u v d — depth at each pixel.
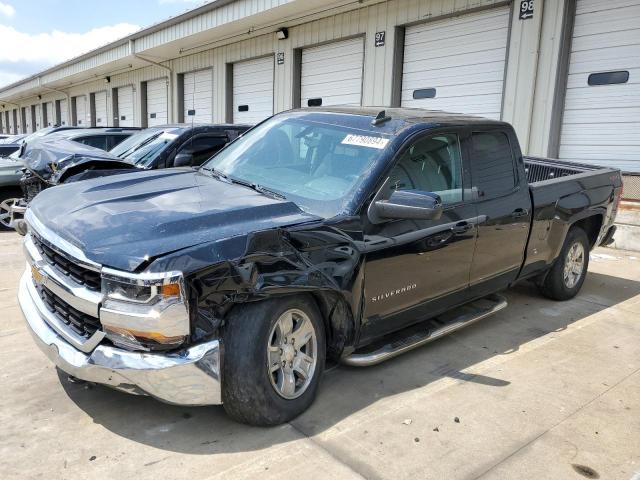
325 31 12.88
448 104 10.68
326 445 2.81
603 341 4.46
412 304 3.67
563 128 9.05
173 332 2.54
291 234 2.88
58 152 7.12
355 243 3.16
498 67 9.77
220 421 3.00
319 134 3.89
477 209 4.05
